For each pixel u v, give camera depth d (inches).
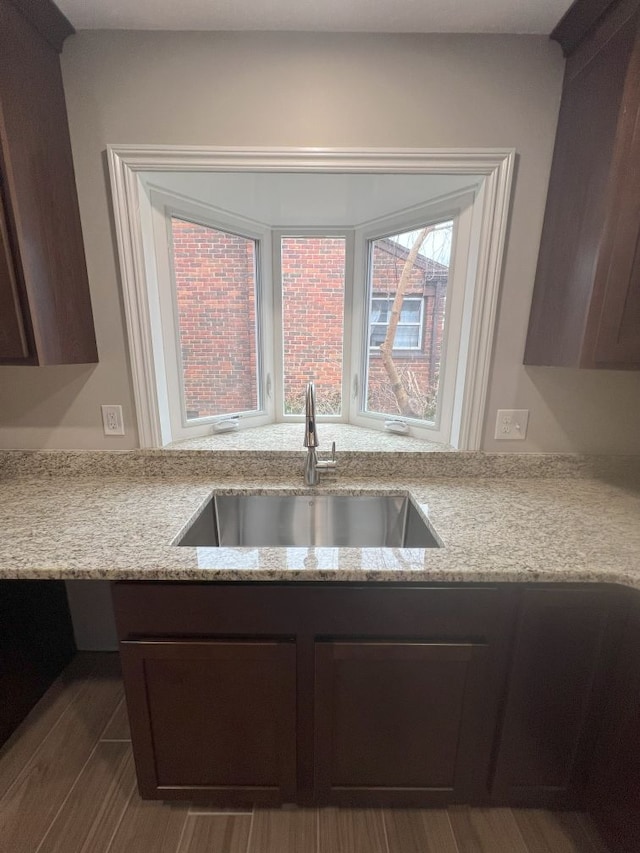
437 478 57.9
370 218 66.0
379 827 42.5
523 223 49.8
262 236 68.3
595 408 56.0
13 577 34.6
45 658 59.1
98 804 44.5
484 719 39.1
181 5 41.3
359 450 58.6
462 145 47.7
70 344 48.0
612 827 38.5
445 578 34.6
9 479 56.2
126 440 56.8
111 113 46.7
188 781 41.7
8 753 50.3
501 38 45.4
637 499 50.6
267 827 42.4
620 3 36.7
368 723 39.4
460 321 56.8
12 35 37.9
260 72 46.0
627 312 40.4
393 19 43.3
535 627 36.3
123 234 49.5
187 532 43.3
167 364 59.2
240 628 36.6
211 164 47.8
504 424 56.4
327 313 72.7
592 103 40.9
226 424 67.8
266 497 54.2
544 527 42.7
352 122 47.2
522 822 43.0
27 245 40.4
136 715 39.0
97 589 64.6
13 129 38.4
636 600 35.0
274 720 39.3
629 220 38.4
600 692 38.4
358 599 35.6
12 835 42.0
